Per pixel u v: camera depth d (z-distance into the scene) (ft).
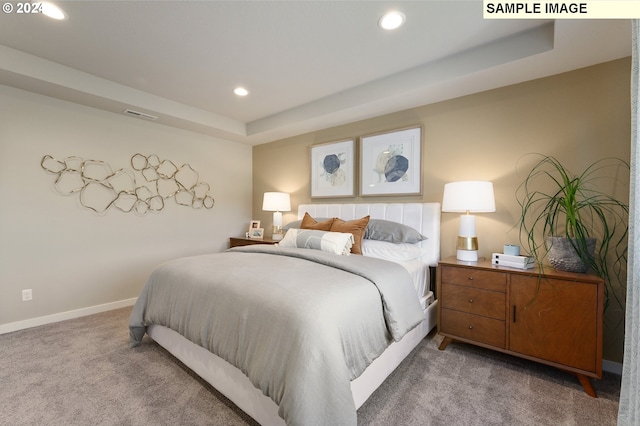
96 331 8.10
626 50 5.93
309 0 5.34
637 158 3.32
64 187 9.08
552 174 7.00
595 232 6.41
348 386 3.66
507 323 6.18
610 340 6.18
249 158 14.79
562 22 5.08
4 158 8.02
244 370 4.23
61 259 9.04
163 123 11.18
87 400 5.12
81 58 7.48
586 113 6.61
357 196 10.76
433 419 4.67
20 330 8.17
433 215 8.61
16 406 4.94
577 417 4.73
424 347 7.18
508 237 7.61
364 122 10.52
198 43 6.75
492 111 7.88
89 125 9.53
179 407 4.97
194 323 5.29
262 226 14.43
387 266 6.16
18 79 7.51
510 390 5.43
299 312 3.93
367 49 6.97
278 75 8.34
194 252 12.57
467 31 6.24
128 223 10.55
